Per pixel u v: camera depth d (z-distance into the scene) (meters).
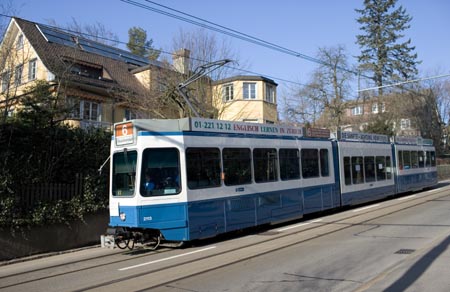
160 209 10.81
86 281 8.15
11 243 11.41
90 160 14.39
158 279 7.84
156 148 11.06
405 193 24.77
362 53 48.84
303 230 12.85
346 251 9.19
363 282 6.74
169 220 10.86
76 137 14.29
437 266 7.33
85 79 25.91
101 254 11.33
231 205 12.29
